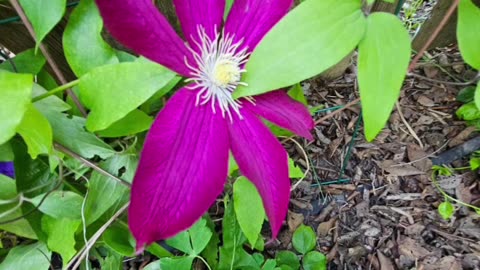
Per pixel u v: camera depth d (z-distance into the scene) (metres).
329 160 0.28
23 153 0.16
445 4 0.26
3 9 0.16
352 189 0.27
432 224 0.25
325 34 0.11
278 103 0.14
